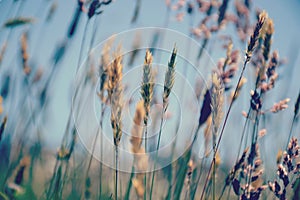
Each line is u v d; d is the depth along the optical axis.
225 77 0.94
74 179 1.01
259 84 0.95
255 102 0.95
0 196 0.89
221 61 0.95
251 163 0.88
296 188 0.89
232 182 0.88
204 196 0.94
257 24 0.87
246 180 0.88
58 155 0.96
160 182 0.96
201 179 0.98
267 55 0.95
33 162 1.00
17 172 0.91
